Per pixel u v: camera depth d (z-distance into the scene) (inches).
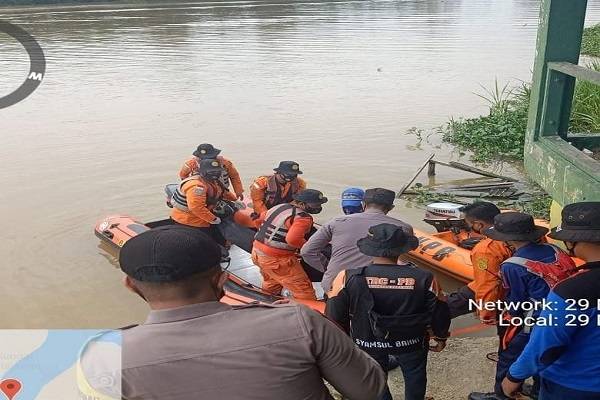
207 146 278.4
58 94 602.9
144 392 64.9
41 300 224.1
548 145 174.4
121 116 513.0
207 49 906.1
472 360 166.9
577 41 175.2
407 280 122.1
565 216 102.3
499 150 396.8
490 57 782.5
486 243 138.4
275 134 449.1
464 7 1636.3
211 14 1467.8
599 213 98.7
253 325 66.5
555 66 171.3
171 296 66.9
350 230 161.9
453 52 835.4
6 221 296.5
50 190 339.6
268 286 210.8
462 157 390.3
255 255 204.5
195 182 242.5
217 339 65.6
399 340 123.3
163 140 437.4
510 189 324.2
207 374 64.7
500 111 456.4
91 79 680.4
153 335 66.2
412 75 673.0
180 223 248.2
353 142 424.2
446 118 484.7
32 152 413.1
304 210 199.6
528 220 126.3
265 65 761.0
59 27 1202.6
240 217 260.5
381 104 538.6
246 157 395.2
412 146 412.8
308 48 903.1
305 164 378.6
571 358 97.4
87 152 411.2
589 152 191.9
